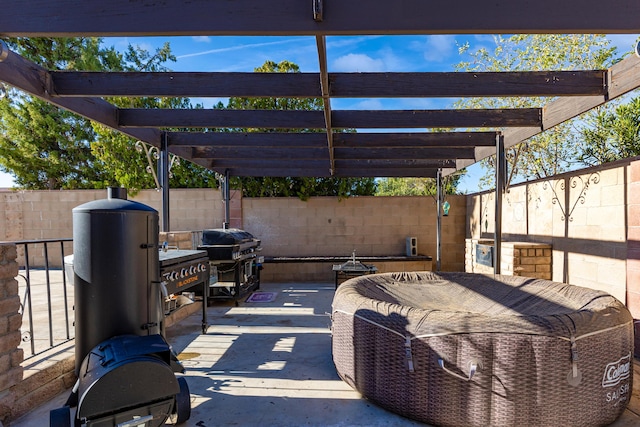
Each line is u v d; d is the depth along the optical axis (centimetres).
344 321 288
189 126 414
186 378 303
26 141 1103
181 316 483
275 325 455
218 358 346
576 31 197
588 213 438
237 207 803
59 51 974
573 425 214
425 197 815
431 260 770
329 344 384
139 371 188
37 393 253
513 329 215
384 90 320
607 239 407
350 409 254
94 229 219
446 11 201
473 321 225
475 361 216
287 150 591
